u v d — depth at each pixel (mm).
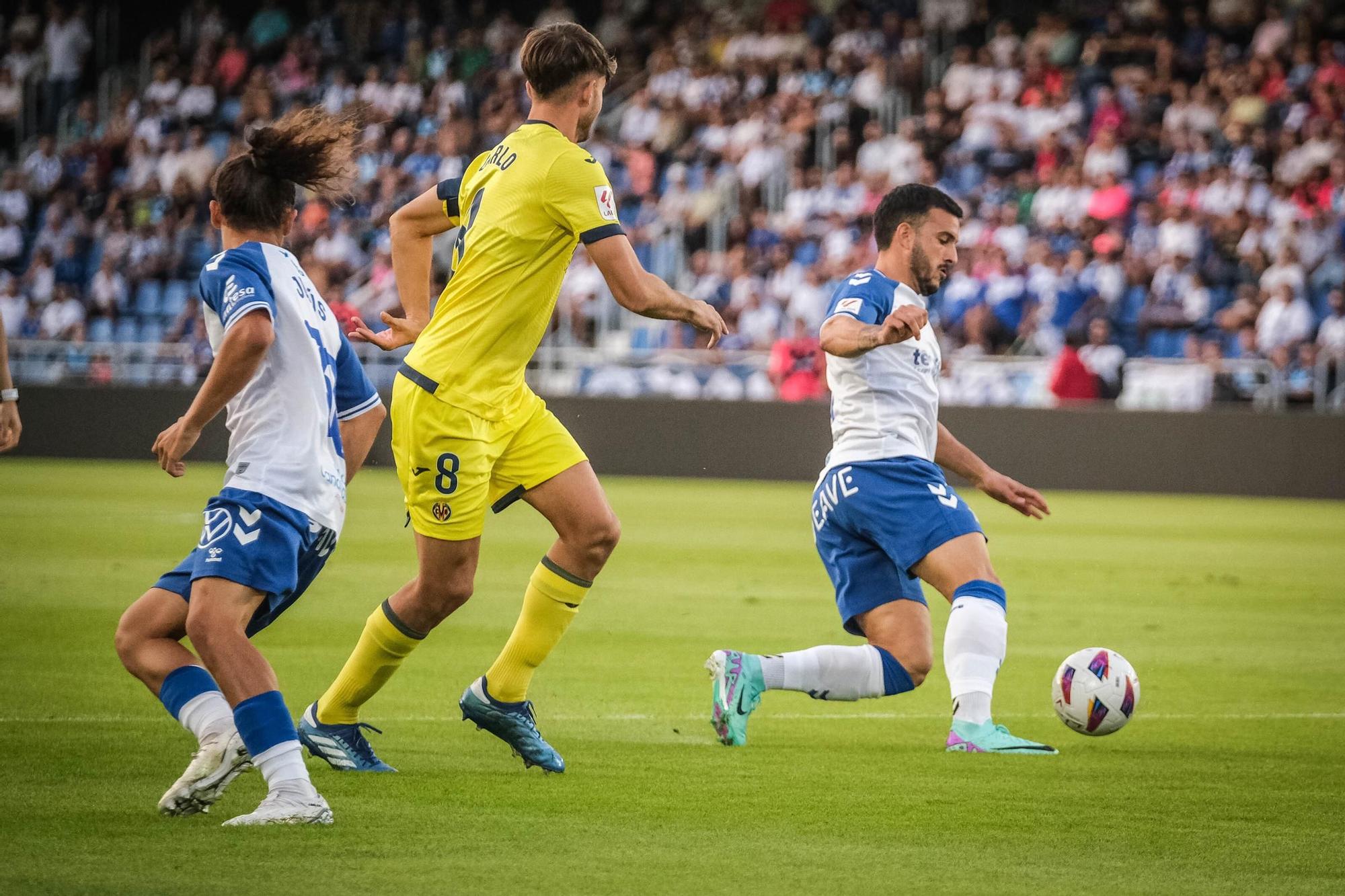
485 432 13367
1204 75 73375
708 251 70875
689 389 62656
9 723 15383
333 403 11984
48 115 82125
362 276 68938
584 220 12953
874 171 69812
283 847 10672
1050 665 21016
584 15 84562
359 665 13516
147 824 11266
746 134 72500
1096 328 58094
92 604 24391
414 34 81375
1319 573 32875
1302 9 73250
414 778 13359
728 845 11117
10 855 10344
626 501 49594
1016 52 74062
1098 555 35969
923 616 15656
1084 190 66625
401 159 74812
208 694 11531
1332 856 11102
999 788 13297
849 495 15398
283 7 85875
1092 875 10477
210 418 11336
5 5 84375
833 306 15516
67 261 73125
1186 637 23750
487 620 24234
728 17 80000
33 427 62906
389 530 39000
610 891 9797
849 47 75750
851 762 14438
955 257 15641
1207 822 12133
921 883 10180
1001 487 15836
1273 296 59375
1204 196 65312
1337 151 65750
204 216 74312
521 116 76250
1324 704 18250
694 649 21641
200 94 79750
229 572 11250
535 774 13641
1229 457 55250
